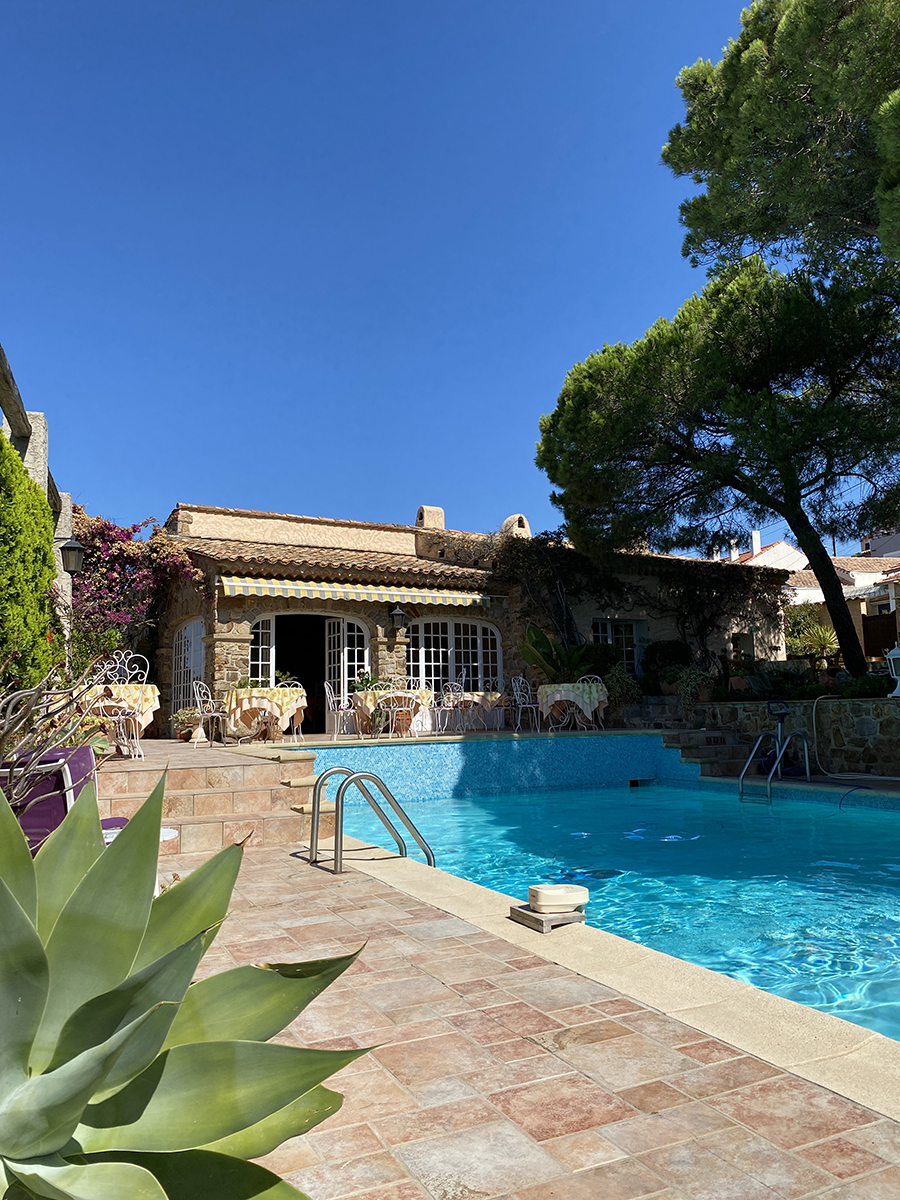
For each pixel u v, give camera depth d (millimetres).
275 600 18656
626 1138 2564
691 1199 2227
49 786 4273
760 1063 3096
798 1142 2514
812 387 17594
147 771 9203
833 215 12328
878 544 15336
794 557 43188
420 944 4770
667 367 17406
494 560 22188
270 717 16016
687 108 15102
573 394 19875
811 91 11586
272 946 4777
